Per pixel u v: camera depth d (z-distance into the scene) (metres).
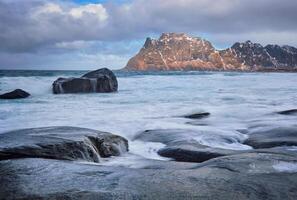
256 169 5.09
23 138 7.71
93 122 12.59
